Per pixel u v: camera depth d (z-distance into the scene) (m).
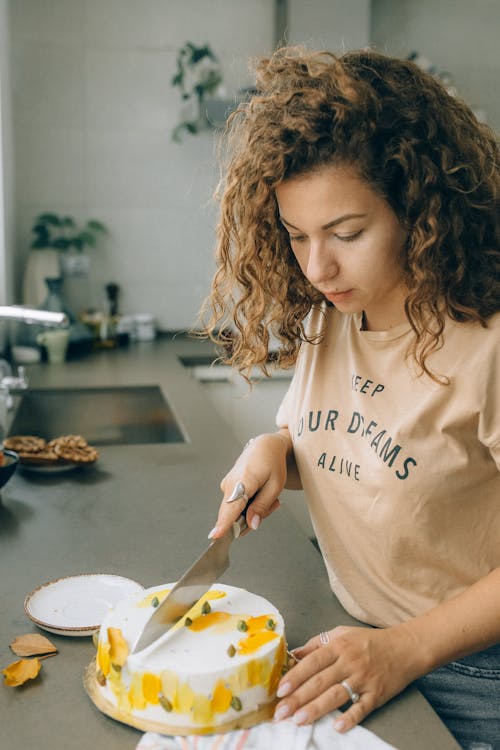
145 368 2.95
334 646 0.89
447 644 0.91
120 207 3.46
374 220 0.93
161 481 1.69
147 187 3.47
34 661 0.95
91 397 2.62
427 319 1.00
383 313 1.07
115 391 2.64
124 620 0.91
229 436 2.07
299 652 0.95
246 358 1.21
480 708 1.06
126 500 1.56
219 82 3.21
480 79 3.66
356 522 1.09
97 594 1.11
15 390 2.56
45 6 3.25
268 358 1.21
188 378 2.78
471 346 0.99
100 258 3.48
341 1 3.19
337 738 0.82
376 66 0.95
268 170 0.91
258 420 3.16
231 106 3.10
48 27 3.27
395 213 0.94
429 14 3.58
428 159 0.92
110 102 3.37
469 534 1.05
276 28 3.44
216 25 3.40
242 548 1.32
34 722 0.86
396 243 0.96
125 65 3.36
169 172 3.47
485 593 0.93
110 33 3.33
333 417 1.13
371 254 0.94
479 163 0.98
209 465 1.81
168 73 3.40
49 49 3.28
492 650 1.07
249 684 0.85
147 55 3.37
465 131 0.97
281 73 0.99
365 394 1.08
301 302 1.16
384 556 1.07
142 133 3.42
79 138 3.37
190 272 3.57
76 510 1.50
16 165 3.33
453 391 1.00
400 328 1.05
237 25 3.41
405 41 3.58
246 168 1.03
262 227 1.08
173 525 1.43
